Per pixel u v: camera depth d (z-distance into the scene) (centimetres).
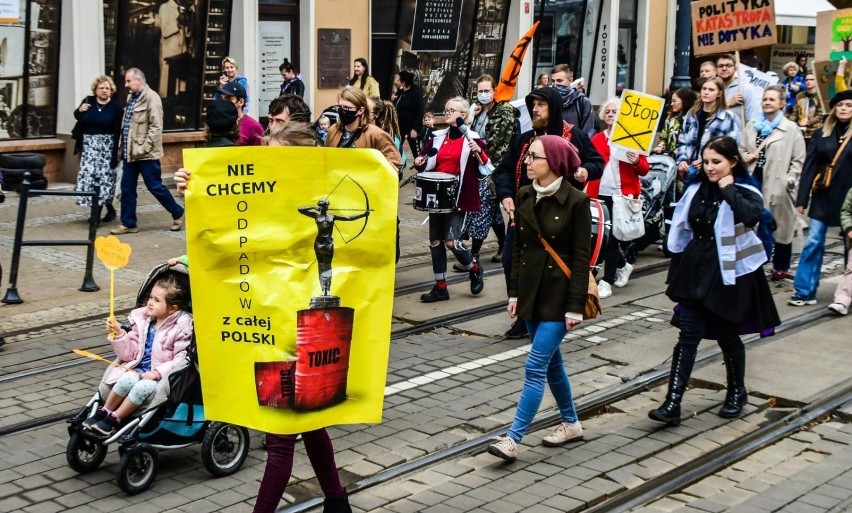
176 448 599
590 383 787
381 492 596
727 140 679
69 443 593
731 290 687
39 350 837
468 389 771
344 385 475
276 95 1830
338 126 868
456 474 624
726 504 593
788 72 2067
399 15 1991
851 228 942
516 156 836
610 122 1077
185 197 464
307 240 465
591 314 628
